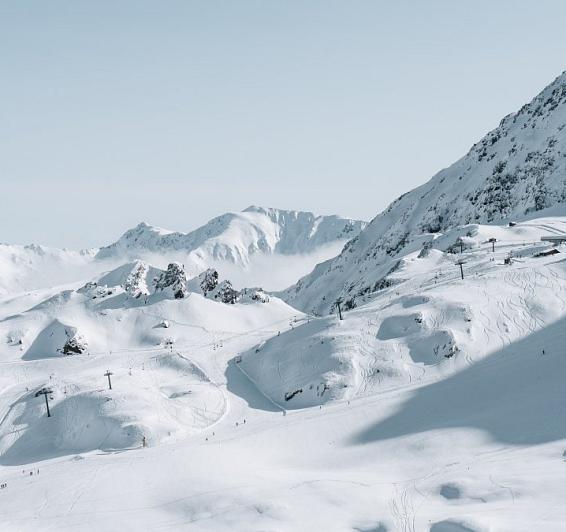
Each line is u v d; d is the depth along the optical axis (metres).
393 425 68.81
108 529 46.84
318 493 48.34
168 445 75.12
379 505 44.69
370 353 94.38
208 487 52.88
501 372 76.94
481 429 60.19
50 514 51.81
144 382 103.06
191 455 64.38
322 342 101.50
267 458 64.62
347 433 69.25
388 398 77.44
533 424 58.41
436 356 89.75
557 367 73.44
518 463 48.69
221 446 67.88
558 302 96.25
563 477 42.28
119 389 93.19
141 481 57.41
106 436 81.75
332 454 63.38
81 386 98.56
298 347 104.69
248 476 55.62
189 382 106.00
